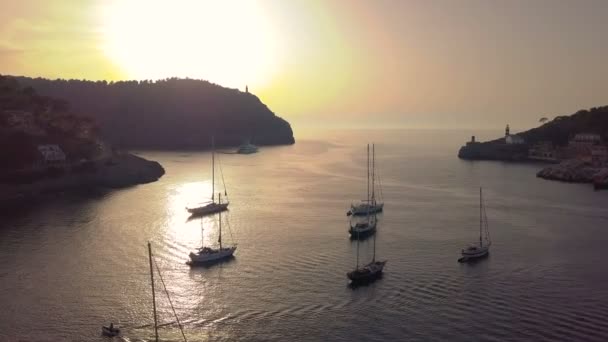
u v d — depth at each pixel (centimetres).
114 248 10681
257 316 7431
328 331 6975
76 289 8356
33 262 9662
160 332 6931
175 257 10162
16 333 6838
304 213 14750
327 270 9412
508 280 8894
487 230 12606
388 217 14212
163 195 17325
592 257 10262
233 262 9850
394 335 6850
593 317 7356
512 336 6800
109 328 6869
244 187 19938
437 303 7888
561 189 19862
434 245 11162
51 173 18112
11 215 13688
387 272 9300
